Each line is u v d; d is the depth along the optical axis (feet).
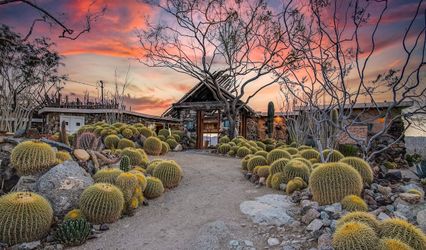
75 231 12.60
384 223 10.25
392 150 36.73
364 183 16.29
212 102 49.73
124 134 34.86
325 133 29.73
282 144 43.37
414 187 16.72
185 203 17.72
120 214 15.38
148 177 19.26
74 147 23.08
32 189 15.47
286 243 11.87
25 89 40.73
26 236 12.09
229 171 25.95
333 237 10.11
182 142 50.21
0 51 34.17
